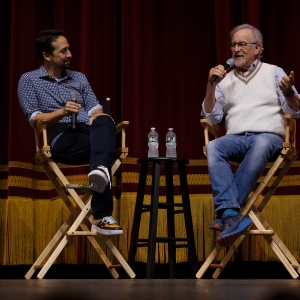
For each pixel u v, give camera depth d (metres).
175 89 7.12
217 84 5.98
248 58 5.85
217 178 5.35
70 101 5.70
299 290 2.89
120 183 6.86
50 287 3.18
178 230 6.76
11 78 6.80
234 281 3.80
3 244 6.71
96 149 5.38
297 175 6.72
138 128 6.82
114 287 3.19
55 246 6.67
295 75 6.96
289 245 6.66
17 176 6.68
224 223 5.20
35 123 5.67
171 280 4.03
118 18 7.20
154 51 7.16
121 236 6.61
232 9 7.18
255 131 5.69
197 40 7.20
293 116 5.67
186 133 7.06
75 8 7.16
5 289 3.03
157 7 7.22
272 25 7.12
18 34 6.89
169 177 6.06
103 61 7.01
